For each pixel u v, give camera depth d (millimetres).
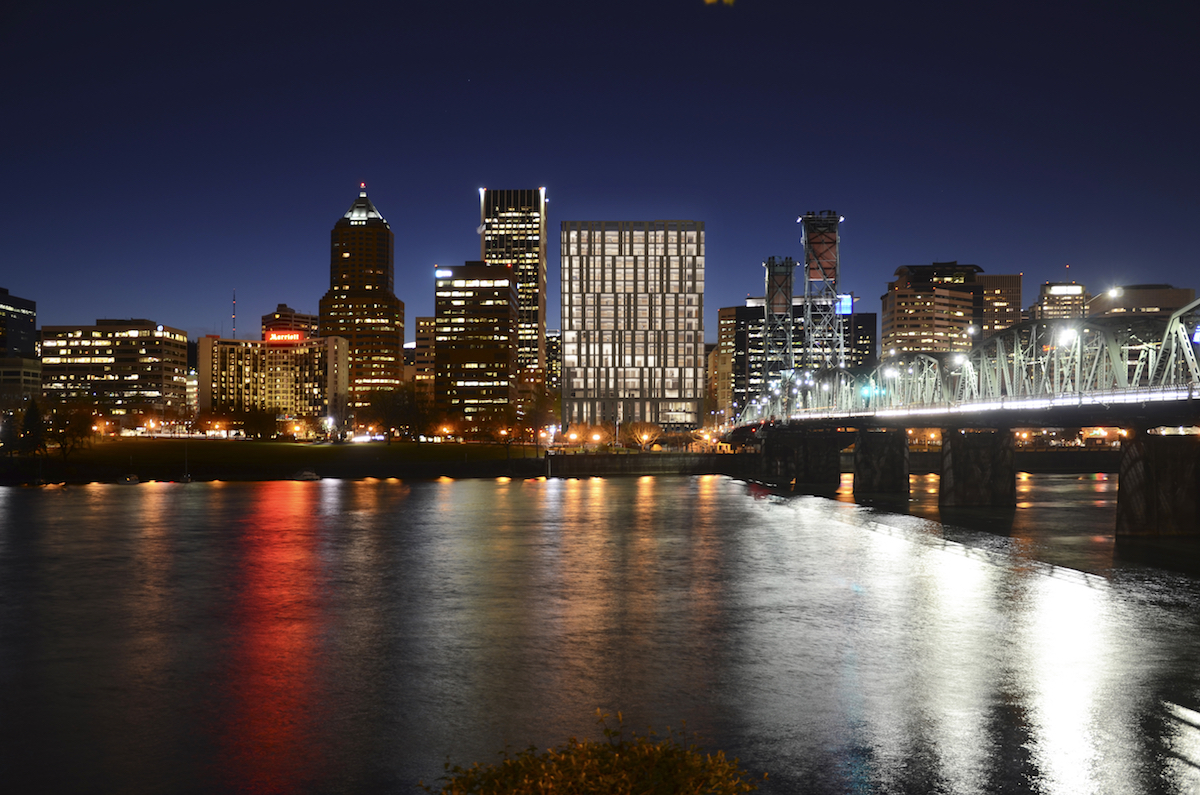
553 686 32562
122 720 28875
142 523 93812
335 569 62000
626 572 60500
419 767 24719
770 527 90062
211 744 26594
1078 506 112375
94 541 78375
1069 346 84875
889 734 27062
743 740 26609
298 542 77750
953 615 45688
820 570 61281
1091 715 28906
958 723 28109
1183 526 77562
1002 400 89625
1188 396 65312
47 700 31109
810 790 22734
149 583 56094
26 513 104688
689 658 36656
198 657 37125
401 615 45781
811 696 31172
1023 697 30922
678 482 172375
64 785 23531
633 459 198875
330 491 144500
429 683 33031
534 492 143000
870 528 88938
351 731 27672
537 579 57469
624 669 34906
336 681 33344
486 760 25141
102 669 35250
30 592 52938
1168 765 24469
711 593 52250
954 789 22812
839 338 196250
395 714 29375
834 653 37438
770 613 46188
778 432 174500
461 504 119125
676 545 75562
